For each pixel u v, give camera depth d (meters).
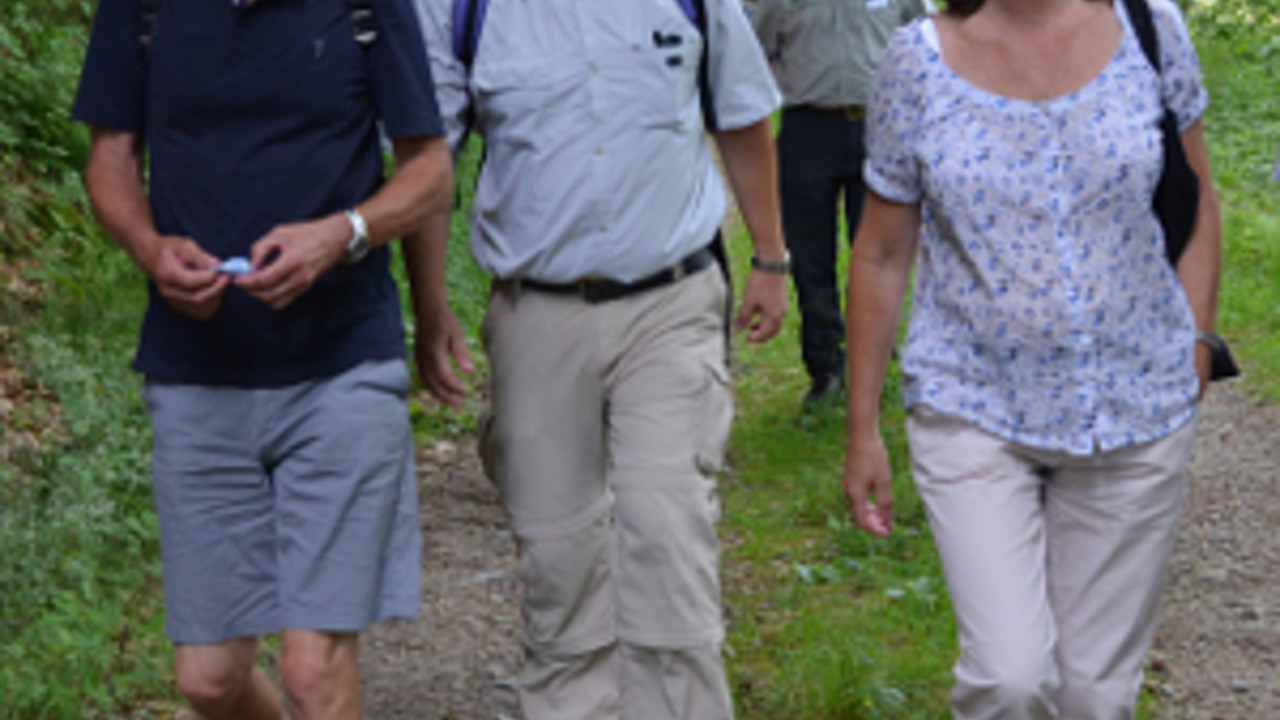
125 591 6.23
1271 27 21.23
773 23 9.14
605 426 5.00
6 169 9.02
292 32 4.10
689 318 4.88
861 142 9.10
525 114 4.78
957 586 3.92
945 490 4.00
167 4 4.12
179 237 4.10
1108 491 3.99
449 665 6.22
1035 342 3.90
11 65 9.56
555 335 4.88
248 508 4.30
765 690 5.94
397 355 4.31
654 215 4.79
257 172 4.11
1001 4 3.94
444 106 4.88
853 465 4.32
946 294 4.03
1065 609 4.11
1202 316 4.07
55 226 8.98
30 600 5.80
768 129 5.15
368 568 4.24
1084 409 3.89
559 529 4.96
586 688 5.06
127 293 8.74
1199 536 7.46
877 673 5.88
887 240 4.22
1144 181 3.88
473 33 4.83
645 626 4.78
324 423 4.20
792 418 9.47
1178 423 3.97
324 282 4.17
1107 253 3.88
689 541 4.78
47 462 6.75
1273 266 11.90
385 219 4.13
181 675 4.32
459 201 11.70
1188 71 3.96
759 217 5.27
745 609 6.71
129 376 7.87
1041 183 3.87
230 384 4.20
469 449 8.95
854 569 7.08
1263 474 8.20
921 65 4.00
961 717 3.89
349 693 4.26
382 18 4.18
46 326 7.96
